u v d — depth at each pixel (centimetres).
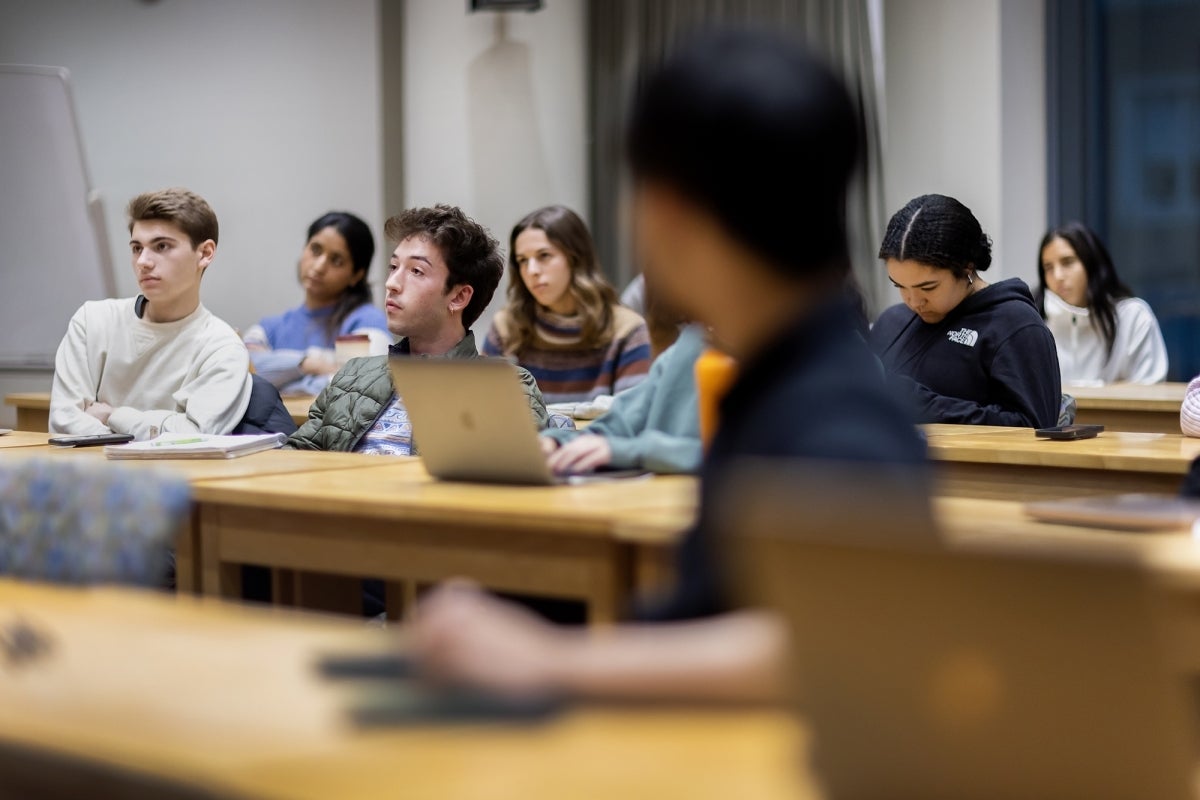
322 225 545
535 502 213
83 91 684
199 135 688
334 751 90
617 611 202
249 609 139
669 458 241
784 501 85
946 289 381
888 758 81
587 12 671
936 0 662
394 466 273
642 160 109
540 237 460
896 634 80
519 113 647
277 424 359
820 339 107
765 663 96
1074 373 577
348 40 692
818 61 108
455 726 93
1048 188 689
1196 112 668
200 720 98
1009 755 78
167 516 174
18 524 178
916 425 107
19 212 618
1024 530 181
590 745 90
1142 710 75
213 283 690
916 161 672
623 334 468
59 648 121
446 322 320
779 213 105
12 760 96
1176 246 677
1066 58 682
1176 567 146
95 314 368
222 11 687
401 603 277
